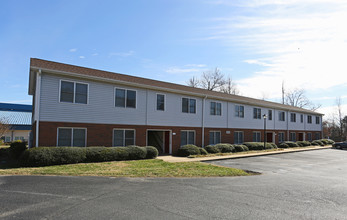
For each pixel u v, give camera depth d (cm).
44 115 1208
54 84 1252
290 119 3078
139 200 574
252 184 797
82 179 793
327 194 684
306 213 512
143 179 824
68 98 1295
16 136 3347
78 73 1327
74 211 486
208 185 762
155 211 500
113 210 498
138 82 1622
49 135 1218
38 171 899
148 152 1417
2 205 514
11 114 3544
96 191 645
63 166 1032
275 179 906
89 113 1361
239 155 1684
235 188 730
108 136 1429
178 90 1773
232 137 2223
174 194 638
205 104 2012
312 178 952
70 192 627
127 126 1515
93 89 1388
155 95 1677
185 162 1258
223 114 2156
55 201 549
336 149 2822
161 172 948
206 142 1988
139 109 1583
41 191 630
